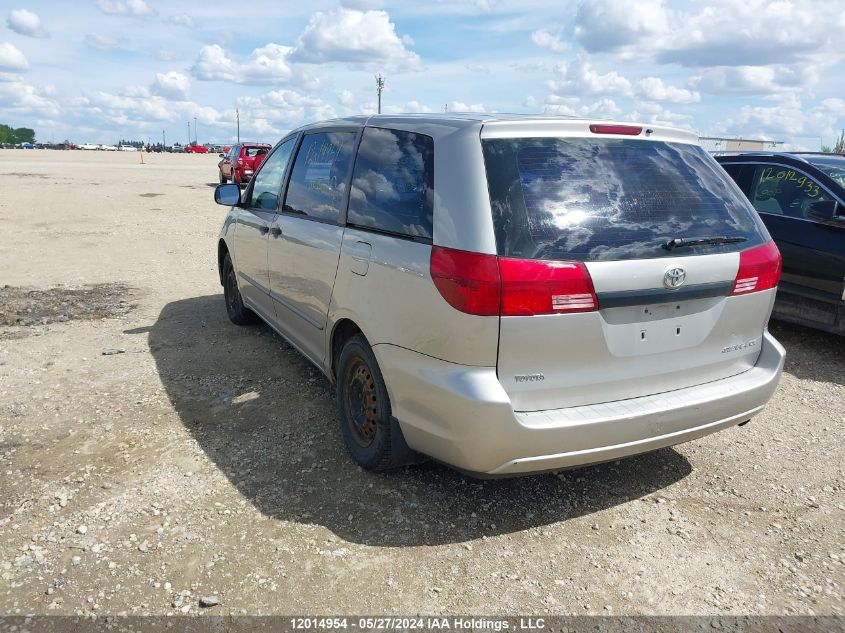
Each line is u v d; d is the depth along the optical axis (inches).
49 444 148.0
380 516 123.4
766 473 144.5
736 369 129.8
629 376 114.2
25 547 111.9
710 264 116.4
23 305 265.1
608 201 112.6
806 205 231.8
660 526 123.7
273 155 202.4
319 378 189.5
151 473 136.3
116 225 509.4
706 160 132.5
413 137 127.7
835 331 221.6
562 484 137.3
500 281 102.0
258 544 114.3
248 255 205.9
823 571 112.0
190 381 186.2
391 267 119.6
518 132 113.7
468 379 105.0
